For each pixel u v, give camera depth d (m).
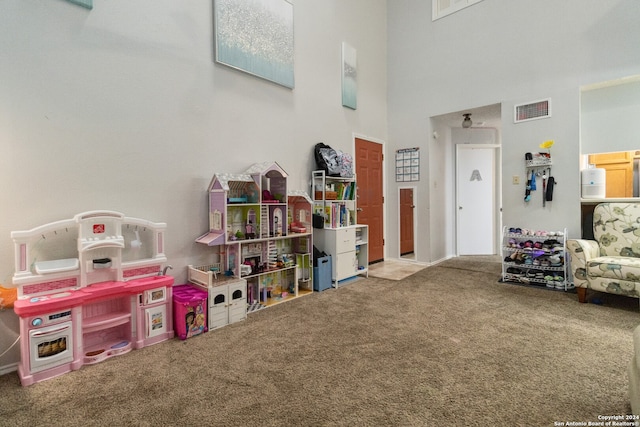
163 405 1.58
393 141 5.31
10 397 1.66
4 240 1.95
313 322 2.65
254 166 3.24
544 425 1.41
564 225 3.68
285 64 3.59
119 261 2.24
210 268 2.93
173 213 2.71
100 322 2.08
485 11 4.30
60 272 1.99
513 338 2.30
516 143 4.04
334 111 4.34
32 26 2.01
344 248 3.83
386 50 5.36
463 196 5.74
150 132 2.56
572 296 3.28
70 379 1.83
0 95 1.92
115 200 2.38
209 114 2.94
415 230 5.08
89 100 2.25
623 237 3.17
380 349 2.15
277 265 3.24
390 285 3.77
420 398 1.62
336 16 4.37
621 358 2.00
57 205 2.13
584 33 3.56
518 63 4.03
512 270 3.96
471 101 4.45
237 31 3.10
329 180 4.07
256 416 1.49
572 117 3.62
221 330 2.52
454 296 3.31
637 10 3.25
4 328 1.94
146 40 2.52
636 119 3.47
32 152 2.03
